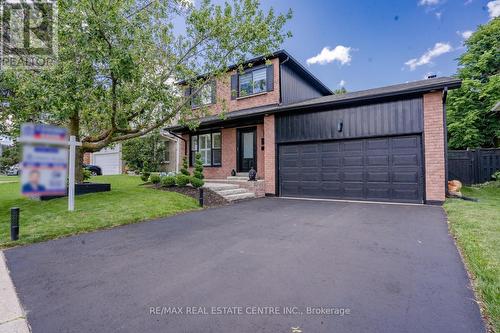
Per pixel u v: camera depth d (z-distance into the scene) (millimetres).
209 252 3781
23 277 2992
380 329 1990
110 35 6391
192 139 14148
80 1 5953
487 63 13594
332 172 9336
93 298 2508
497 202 7359
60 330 2031
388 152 8352
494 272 2828
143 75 7785
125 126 8172
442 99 7539
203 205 7852
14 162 22938
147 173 12477
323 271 3057
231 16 8273
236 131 12453
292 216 6344
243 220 5941
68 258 3588
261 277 2922
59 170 4922
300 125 9906
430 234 4551
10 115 7145
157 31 7922
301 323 2074
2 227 4973
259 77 12375
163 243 4234
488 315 2152
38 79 5930
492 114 13719
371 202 8422
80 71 6328
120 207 6613
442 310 2230
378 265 3211
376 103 8508
